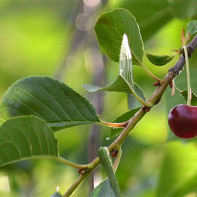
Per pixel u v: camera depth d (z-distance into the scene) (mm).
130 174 1085
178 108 708
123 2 938
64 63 1066
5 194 1024
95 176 933
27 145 669
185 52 728
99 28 742
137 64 733
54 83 709
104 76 965
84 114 711
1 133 662
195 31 759
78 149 1074
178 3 914
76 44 1062
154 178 1097
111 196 676
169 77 724
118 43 746
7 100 709
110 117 1065
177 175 897
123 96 1062
